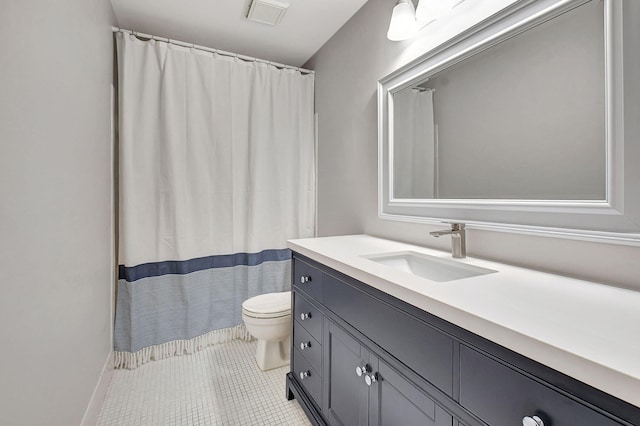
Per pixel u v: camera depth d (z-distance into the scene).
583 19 0.93
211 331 2.39
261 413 1.66
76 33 1.29
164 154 2.18
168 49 2.18
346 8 2.03
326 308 1.39
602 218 0.89
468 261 1.24
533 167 1.07
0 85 0.74
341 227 2.31
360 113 2.06
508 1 1.16
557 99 1.00
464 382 0.73
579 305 0.74
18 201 0.82
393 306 0.96
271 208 2.56
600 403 0.50
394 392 0.96
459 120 1.34
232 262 2.43
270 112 2.54
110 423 1.58
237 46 2.52
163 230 2.20
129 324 2.09
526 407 0.60
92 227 1.56
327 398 1.38
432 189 1.48
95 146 1.62
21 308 0.83
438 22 1.45
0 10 0.74
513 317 0.67
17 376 0.81
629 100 0.83
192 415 1.64
